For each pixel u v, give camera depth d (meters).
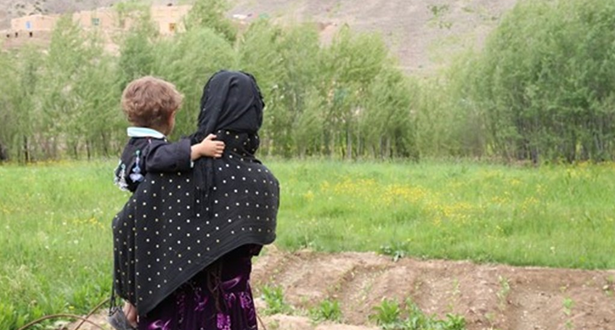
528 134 30.08
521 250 10.23
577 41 27.64
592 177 17.72
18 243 10.03
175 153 3.84
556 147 29.31
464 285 8.92
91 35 37.88
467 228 12.01
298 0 107.06
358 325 7.80
